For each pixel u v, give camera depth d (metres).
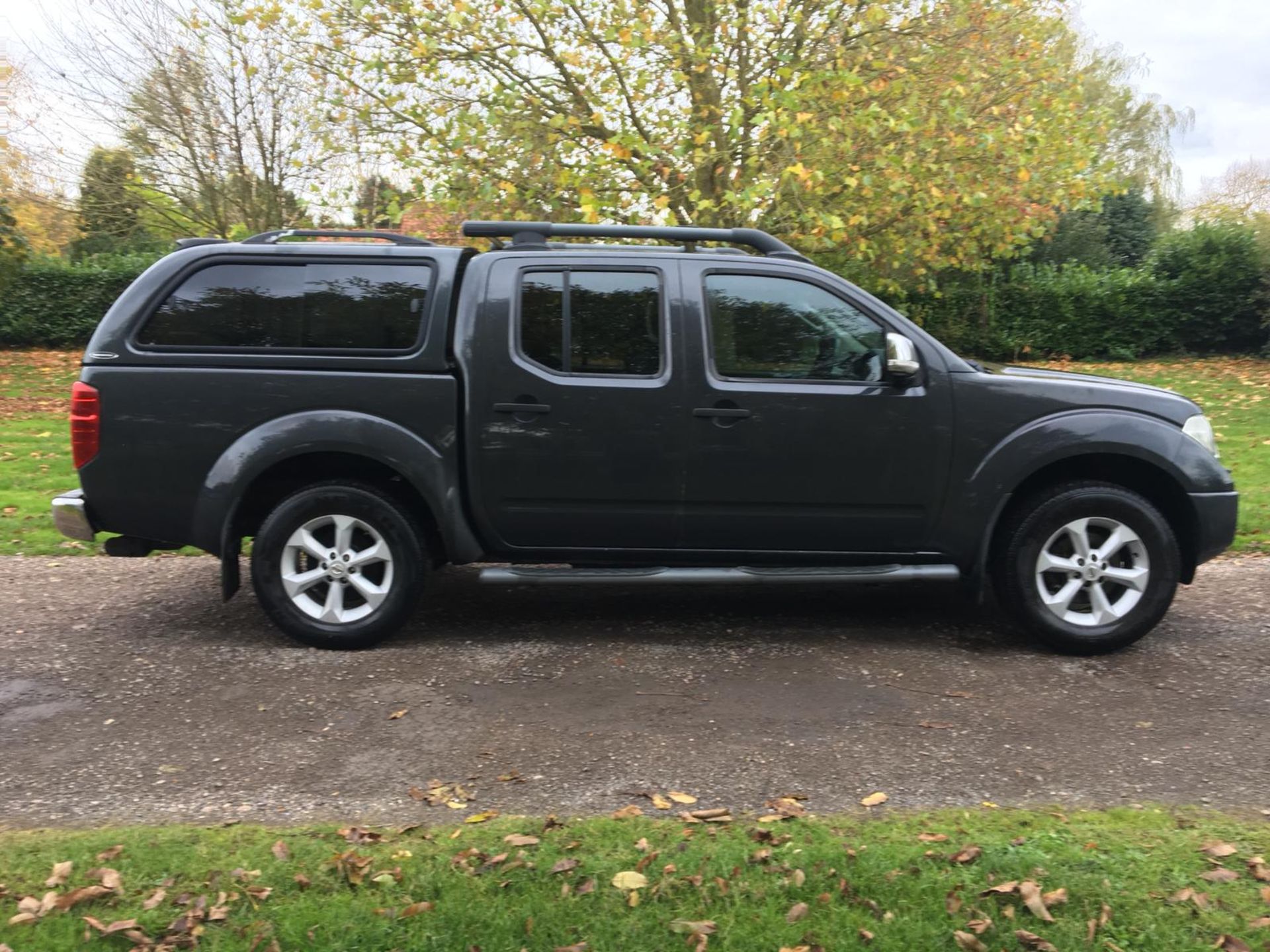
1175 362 22.17
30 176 18.88
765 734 4.05
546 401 4.91
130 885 2.87
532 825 3.24
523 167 10.11
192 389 4.86
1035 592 5.00
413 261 5.02
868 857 2.98
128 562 6.99
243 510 5.16
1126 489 5.01
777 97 9.52
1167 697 4.49
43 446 11.52
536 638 5.32
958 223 11.42
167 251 24.39
